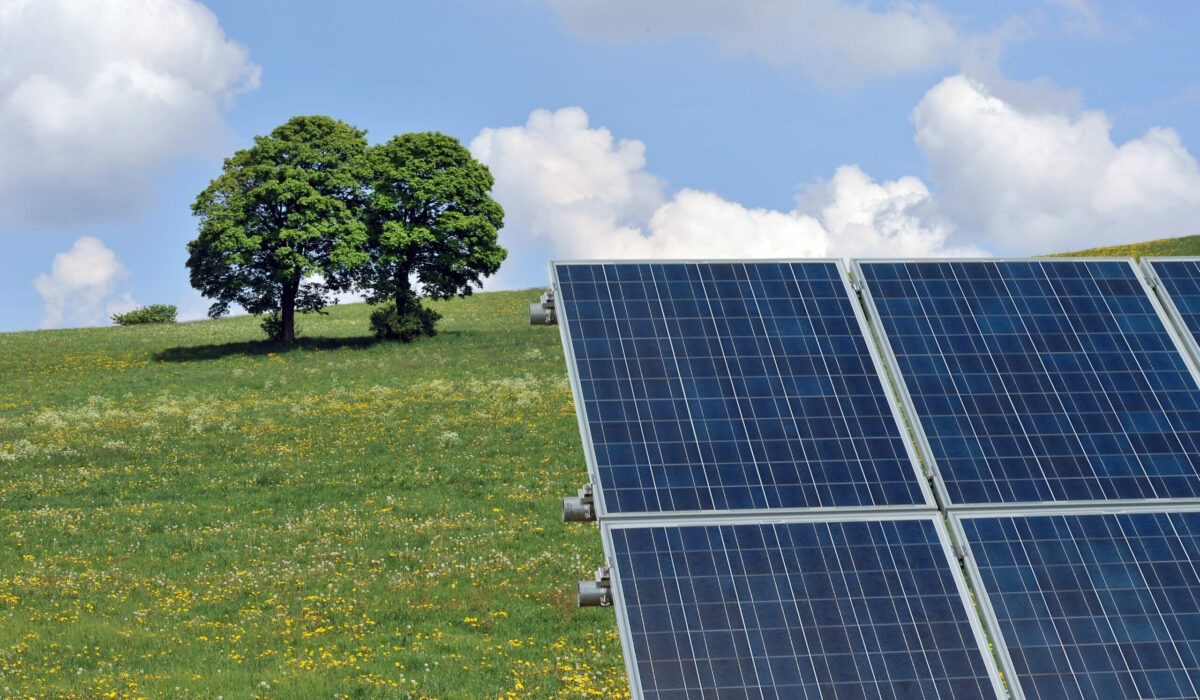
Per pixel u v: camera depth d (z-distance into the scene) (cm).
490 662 2116
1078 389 1286
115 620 2336
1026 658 1034
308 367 5562
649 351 1248
